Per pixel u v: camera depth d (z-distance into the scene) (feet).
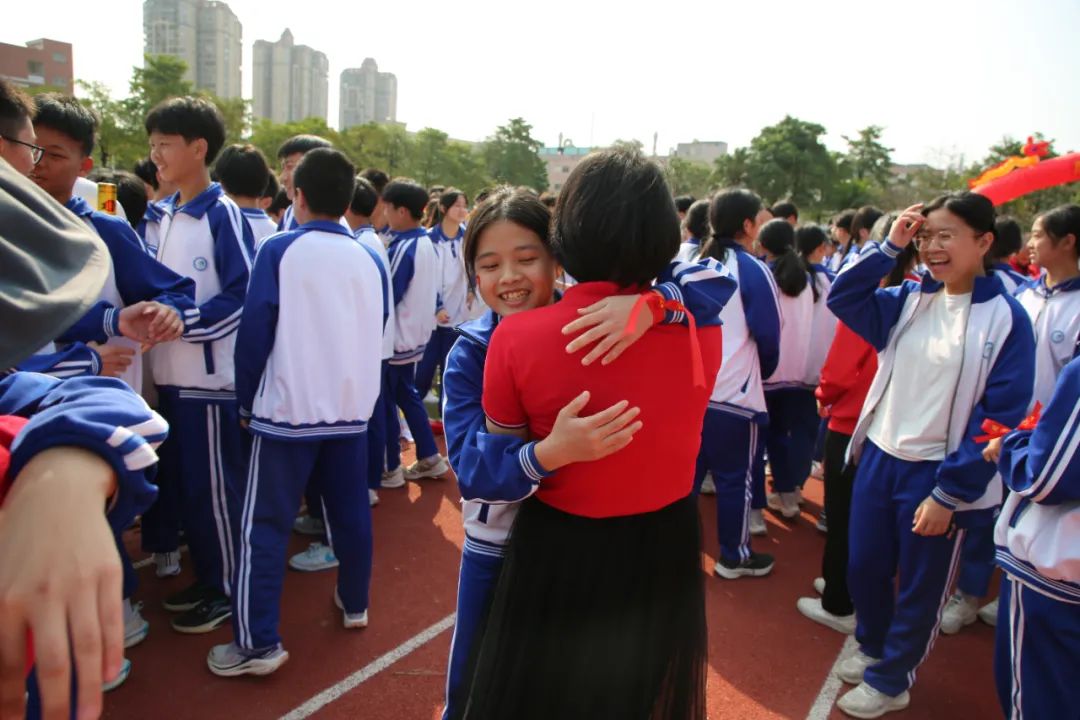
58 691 1.99
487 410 4.80
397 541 12.57
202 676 8.64
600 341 4.34
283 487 8.38
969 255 7.64
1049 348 11.50
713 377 5.07
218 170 11.23
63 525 2.09
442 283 16.99
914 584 8.05
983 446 7.22
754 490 13.52
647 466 4.75
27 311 2.06
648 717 5.10
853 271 8.28
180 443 9.27
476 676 5.08
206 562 9.67
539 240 5.24
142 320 7.74
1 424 2.56
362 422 8.87
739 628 10.44
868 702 8.48
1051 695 5.98
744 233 11.17
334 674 8.83
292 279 8.10
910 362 8.06
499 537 5.64
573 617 4.88
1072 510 5.62
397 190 14.64
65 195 7.76
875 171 195.62
